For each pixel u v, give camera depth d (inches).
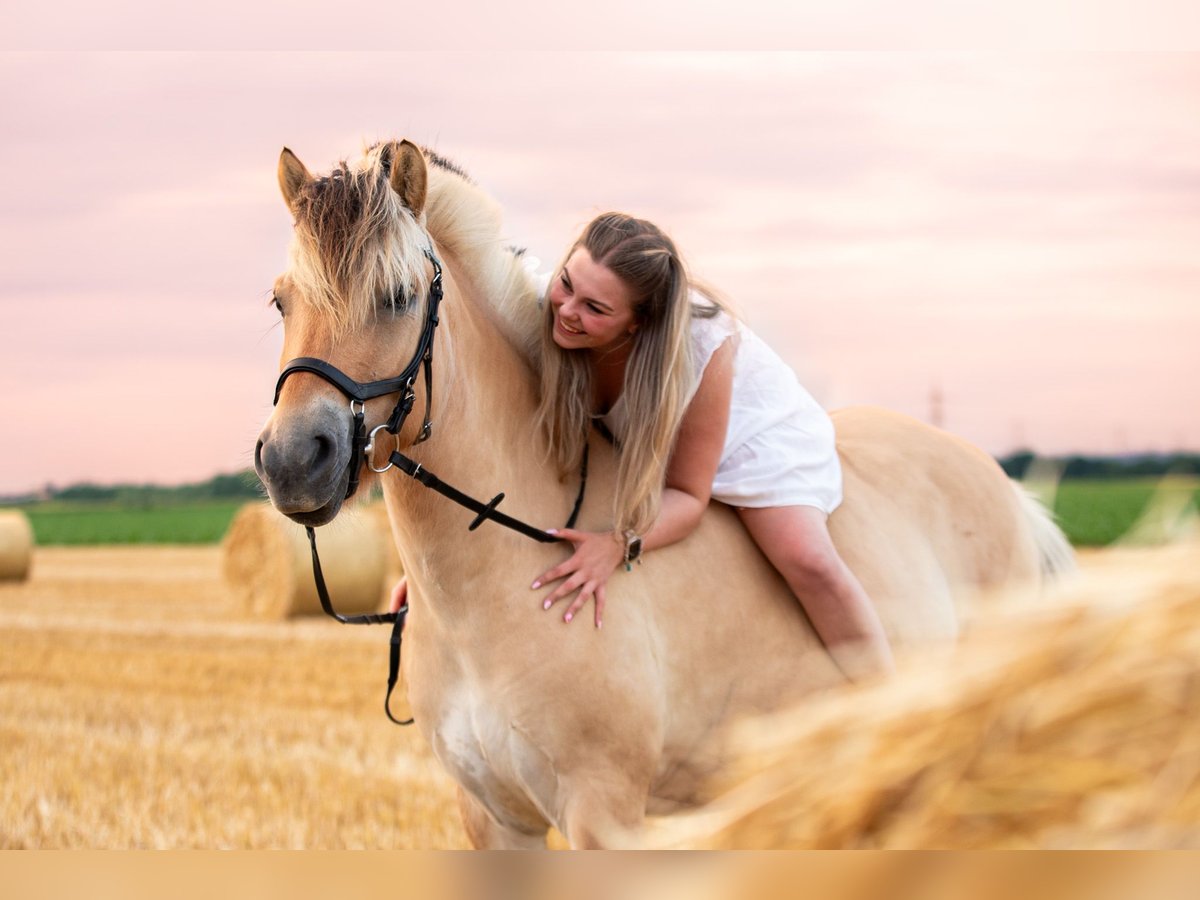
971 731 39.9
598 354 131.5
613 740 121.0
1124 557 39.8
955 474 166.1
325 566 568.7
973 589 152.1
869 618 132.9
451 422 119.8
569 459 129.5
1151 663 36.9
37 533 1667.1
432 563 122.3
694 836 47.4
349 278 107.3
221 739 291.1
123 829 213.2
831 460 142.6
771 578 136.3
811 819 42.9
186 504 2420.0
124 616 593.6
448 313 120.2
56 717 320.5
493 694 122.2
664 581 128.4
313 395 106.4
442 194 127.0
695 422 128.9
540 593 122.0
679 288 123.9
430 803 231.8
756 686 132.0
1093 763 37.3
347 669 408.2
